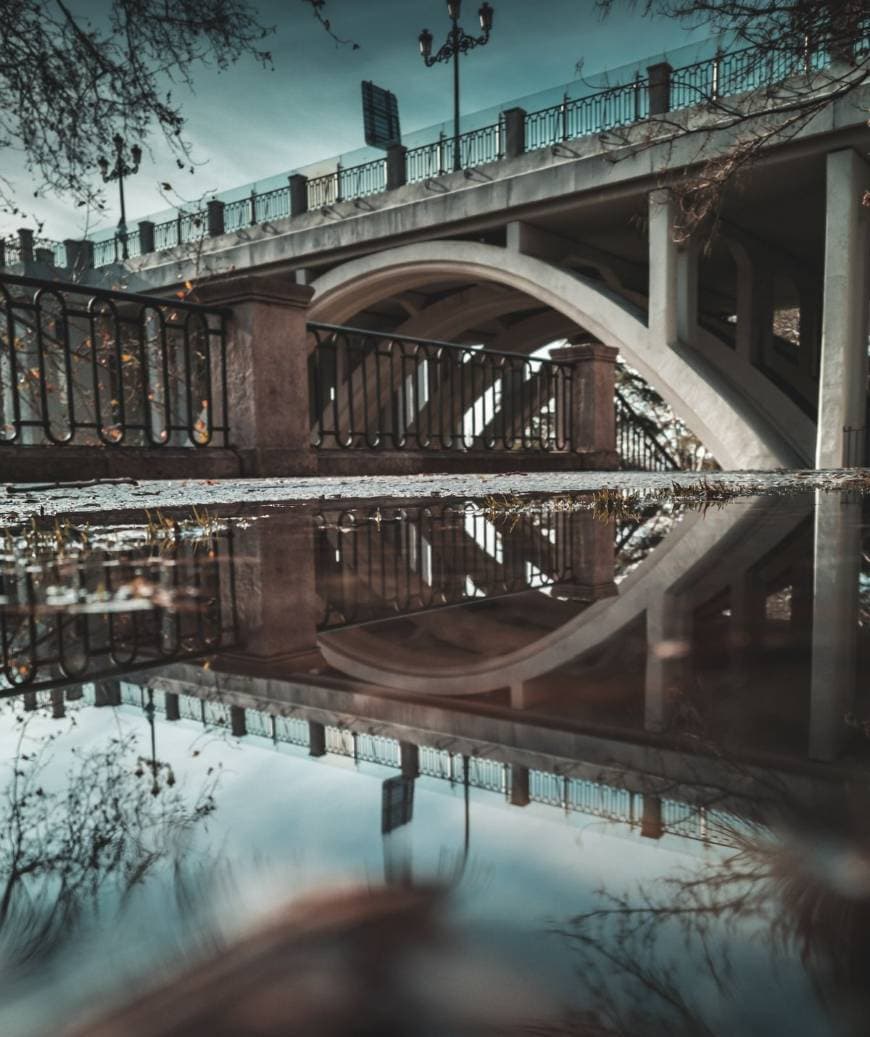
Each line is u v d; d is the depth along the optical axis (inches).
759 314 687.1
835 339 498.3
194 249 828.6
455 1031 7.8
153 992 8.6
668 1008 8.2
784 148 501.0
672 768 18.5
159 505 154.6
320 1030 7.6
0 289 210.1
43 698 29.8
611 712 25.0
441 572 74.3
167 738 23.0
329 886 11.5
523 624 47.2
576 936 9.8
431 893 11.2
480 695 28.3
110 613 52.8
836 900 10.9
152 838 14.1
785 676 30.4
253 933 10.0
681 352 563.2
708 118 497.0
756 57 258.2
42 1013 8.1
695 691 28.0
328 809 15.8
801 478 294.5
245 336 269.7
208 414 270.2
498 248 649.0
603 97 575.8
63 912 11.0
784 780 17.6
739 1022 7.9
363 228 715.4
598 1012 8.1
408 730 23.3
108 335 295.7
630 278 780.6
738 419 531.2
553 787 17.3
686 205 335.9
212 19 240.7
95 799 17.1
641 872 12.1
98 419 233.6
